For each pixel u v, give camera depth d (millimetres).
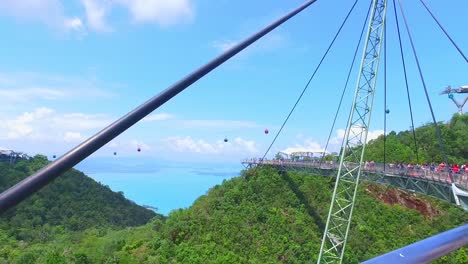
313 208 70562
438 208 72250
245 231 63594
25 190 5762
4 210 5383
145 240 66625
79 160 6953
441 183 45562
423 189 50406
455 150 96938
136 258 59875
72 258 62344
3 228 85062
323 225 66250
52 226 94438
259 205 71812
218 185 80625
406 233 66250
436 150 97062
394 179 56344
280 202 72500
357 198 72938
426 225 68688
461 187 41469
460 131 101500
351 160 72500
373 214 69125
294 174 78625
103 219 109000
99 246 69375
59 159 6613
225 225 64688
